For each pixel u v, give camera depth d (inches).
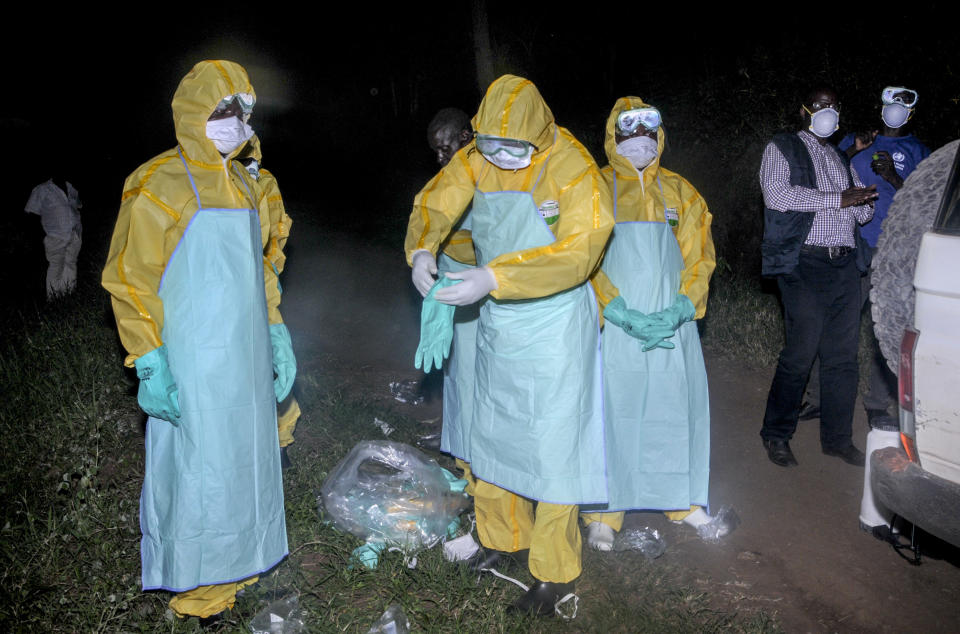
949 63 264.7
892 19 293.4
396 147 847.7
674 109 370.3
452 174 134.1
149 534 125.5
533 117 120.6
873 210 184.9
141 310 115.1
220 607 130.0
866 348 247.0
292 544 151.8
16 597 133.2
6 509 160.7
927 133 267.4
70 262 345.1
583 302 127.8
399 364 266.4
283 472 177.5
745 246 329.1
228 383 120.6
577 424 126.6
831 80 293.4
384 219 528.1
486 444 133.5
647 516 170.4
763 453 201.0
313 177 782.5
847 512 172.7
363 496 154.0
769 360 260.8
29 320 297.3
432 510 153.8
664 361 146.1
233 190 121.6
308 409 214.8
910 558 155.3
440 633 128.8
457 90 879.1
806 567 152.9
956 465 117.7
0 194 619.5
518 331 126.4
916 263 125.4
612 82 585.3
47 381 220.8
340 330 306.3
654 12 519.2
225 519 123.0
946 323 116.7
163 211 115.4
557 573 131.6
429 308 126.4
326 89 1038.4
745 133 332.5
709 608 138.6
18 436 192.2
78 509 158.1
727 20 384.8
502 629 128.6
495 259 121.3
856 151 201.3
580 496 127.2
